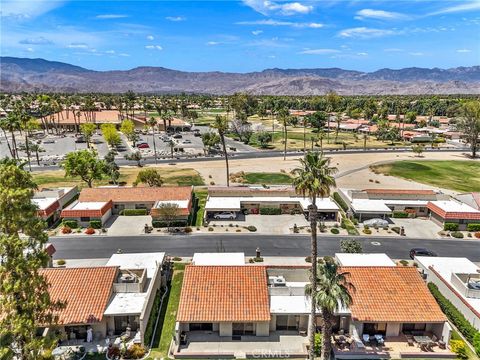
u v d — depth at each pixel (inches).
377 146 6230.3
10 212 1160.8
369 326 1616.6
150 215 3029.0
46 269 1723.7
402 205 3102.9
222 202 3061.0
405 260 2335.1
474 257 2412.6
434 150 5895.7
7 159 1284.4
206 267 1749.5
